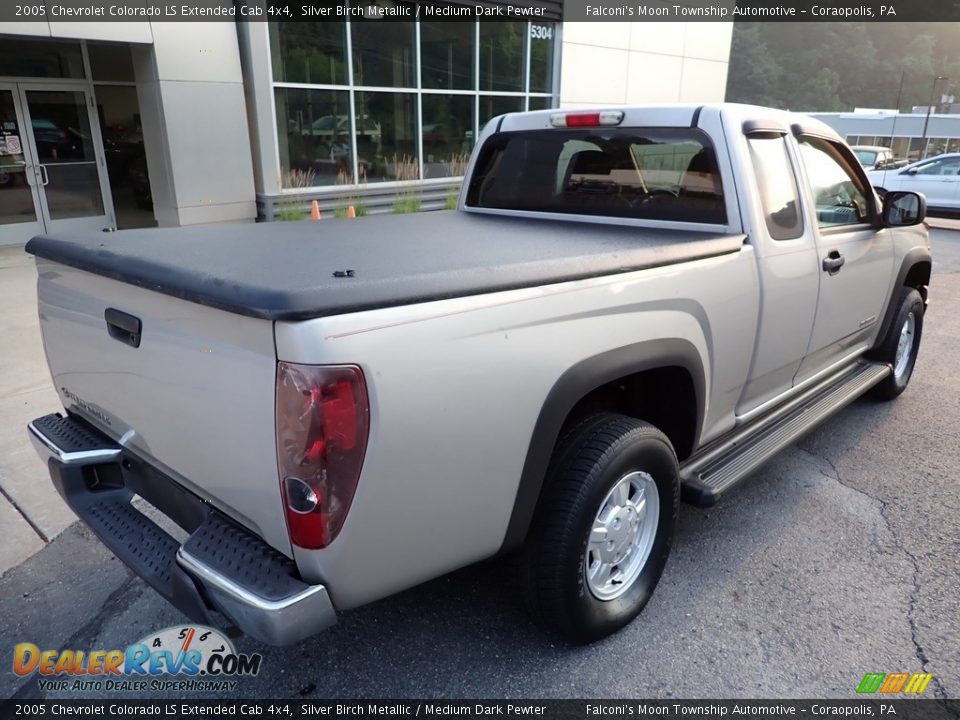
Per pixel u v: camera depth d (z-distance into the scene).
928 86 168.38
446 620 2.85
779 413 3.73
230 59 10.02
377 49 11.76
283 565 1.97
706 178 3.22
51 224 10.99
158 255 2.34
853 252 3.89
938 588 3.06
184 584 2.02
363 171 12.09
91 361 2.50
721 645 2.72
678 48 16.27
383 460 1.86
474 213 4.33
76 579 3.11
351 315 1.77
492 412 2.08
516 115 4.11
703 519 3.60
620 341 2.44
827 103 159.50
